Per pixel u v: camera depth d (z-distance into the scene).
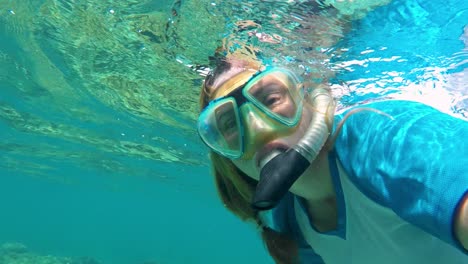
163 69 2.50
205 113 0.56
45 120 4.84
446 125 0.42
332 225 0.59
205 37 1.81
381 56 1.62
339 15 1.48
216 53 1.72
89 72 2.91
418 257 0.50
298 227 0.67
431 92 1.59
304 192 0.57
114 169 8.34
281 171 0.44
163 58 2.30
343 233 0.55
